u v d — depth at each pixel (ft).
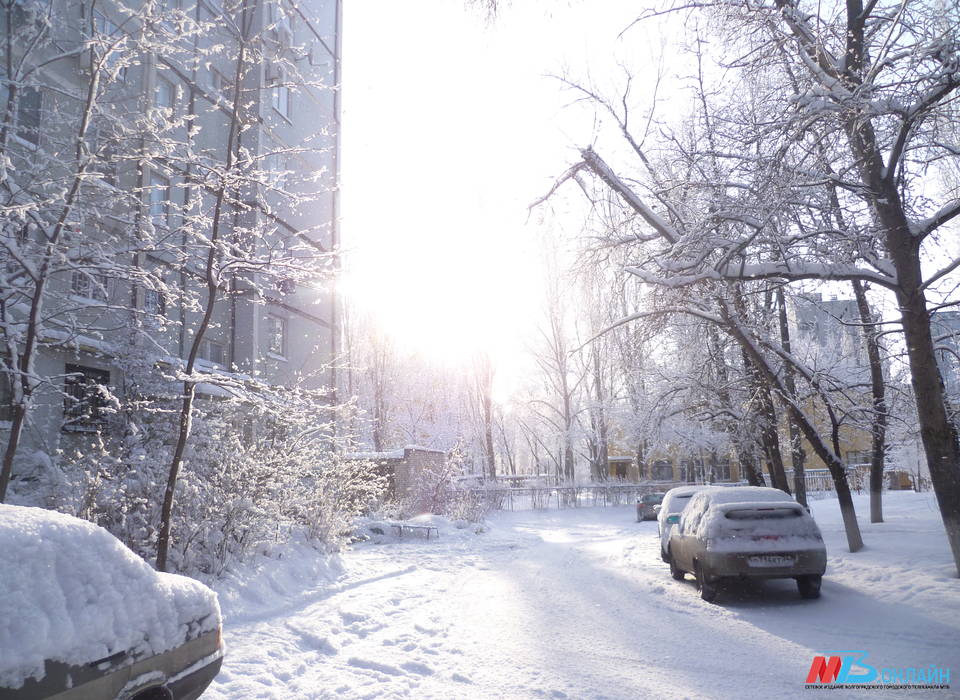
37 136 34.76
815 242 32.01
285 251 32.04
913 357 32.30
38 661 9.11
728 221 33.24
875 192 30.94
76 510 27.37
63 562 10.50
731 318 44.27
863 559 37.58
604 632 25.88
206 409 35.86
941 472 31.73
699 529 33.24
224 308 65.10
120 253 28.55
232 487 33.27
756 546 30.89
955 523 31.30
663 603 31.81
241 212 32.27
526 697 18.03
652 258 36.99
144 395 37.47
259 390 35.22
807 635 24.44
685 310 44.55
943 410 31.99
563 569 45.50
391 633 25.85
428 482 89.35
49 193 28.73
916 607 27.48
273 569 33.96
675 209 41.14
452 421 146.20
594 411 127.54
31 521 10.62
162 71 50.83
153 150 29.68
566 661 21.66
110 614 10.69
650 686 18.84
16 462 34.30
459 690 18.69
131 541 28.84
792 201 30.94
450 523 77.20
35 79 30.53
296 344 78.89
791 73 31.42
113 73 28.35
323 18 83.97
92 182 28.09
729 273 33.63
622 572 42.88
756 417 55.01
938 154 30.40
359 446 47.16
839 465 42.22
